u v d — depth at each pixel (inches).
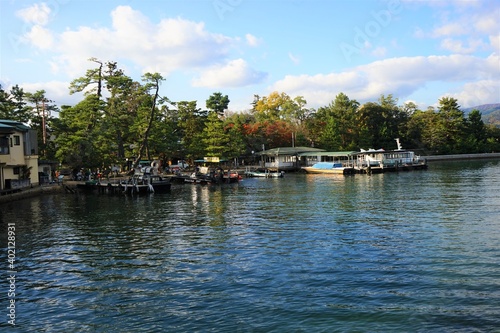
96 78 2348.7
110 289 545.0
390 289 508.1
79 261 687.1
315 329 409.7
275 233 856.9
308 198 1450.5
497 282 519.5
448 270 572.1
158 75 2373.3
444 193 1450.5
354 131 4062.5
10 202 1508.4
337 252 686.5
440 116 4399.6
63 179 2114.9
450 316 428.5
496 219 925.8
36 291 546.9
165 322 438.3
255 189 1871.3
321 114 4372.5
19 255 736.3
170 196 1663.4
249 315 446.6
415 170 2844.5
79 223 1051.3
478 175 2226.9
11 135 1713.8
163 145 2694.4
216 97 4188.0
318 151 3326.8
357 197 1432.1
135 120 2620.6
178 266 637.3
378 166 2795.3
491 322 412.8
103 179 2176.4
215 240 810.2
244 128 3673.7
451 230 826.8
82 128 2241.6
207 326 424.5
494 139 4817.9
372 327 410.0
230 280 561.6
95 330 427.8
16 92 2458.2
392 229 858.8
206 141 2871.6
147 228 960.9
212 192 1785.2
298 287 525.3
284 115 4707.2
